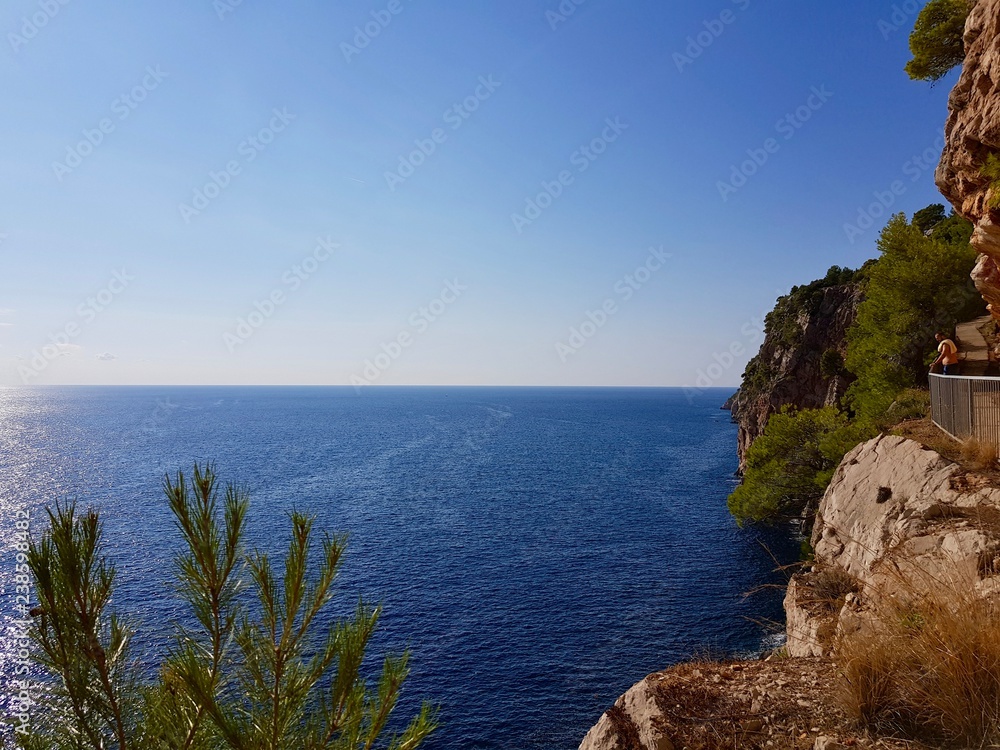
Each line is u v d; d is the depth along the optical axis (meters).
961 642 5.16
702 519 64.94
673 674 7.35
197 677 3.31
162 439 165.00
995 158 10.94
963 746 4.72
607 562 50.28
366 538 59.19
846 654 6.08
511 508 73.69
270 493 84.31
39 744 3.16
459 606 40.62
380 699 3.90
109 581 3.44
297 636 3.58
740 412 92.62
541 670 31.27
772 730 5.77
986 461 10.27
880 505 11.47
